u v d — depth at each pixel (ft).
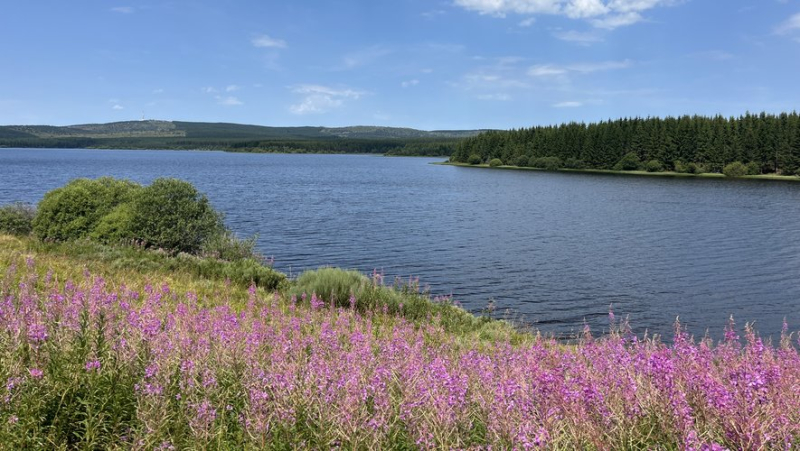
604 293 96.63
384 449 13.92
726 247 147.23
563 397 14.78
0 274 44.04
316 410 15.20
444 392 16.31
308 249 135.95
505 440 13.60
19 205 95.81
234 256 80.28
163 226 79.87
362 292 56.95
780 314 85.56
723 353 21.43
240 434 15.15
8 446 13.75
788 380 17.16
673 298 93.97
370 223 187.93
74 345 18.04
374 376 17.75
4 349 18.07
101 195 85.76
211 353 19.98
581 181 455.22
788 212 232.12
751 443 11.98
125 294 34.65
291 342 24.00
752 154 525.34
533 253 135.44
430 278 106.83
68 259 61.93
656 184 418.92
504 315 81.25
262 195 287.07
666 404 13.44
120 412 15.76
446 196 307.17
